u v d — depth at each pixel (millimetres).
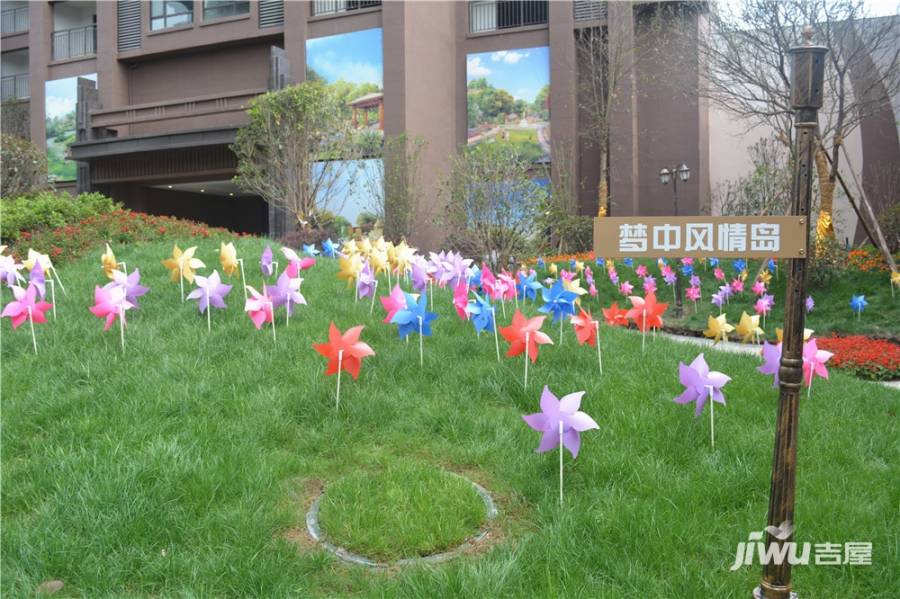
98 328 6895
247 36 26234
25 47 32219
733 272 17047
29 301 6312
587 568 3365
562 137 25047
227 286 6727
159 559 3502
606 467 4277
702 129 25016
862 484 4316
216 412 5047
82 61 29547
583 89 25562
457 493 4008
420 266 7473
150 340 6445
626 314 6043
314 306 7695
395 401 5285
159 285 8617
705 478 4230
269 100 19969
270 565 3383
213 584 3332
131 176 26000
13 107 31172
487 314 6043
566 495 4059
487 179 17391
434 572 3273
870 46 16641
